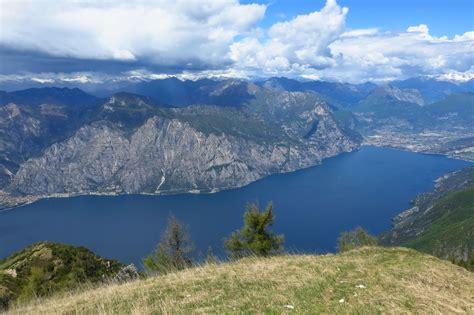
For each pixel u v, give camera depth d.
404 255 28.11
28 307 24.33
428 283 22.09
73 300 23.55
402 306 17.97
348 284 21.12
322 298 18.89
